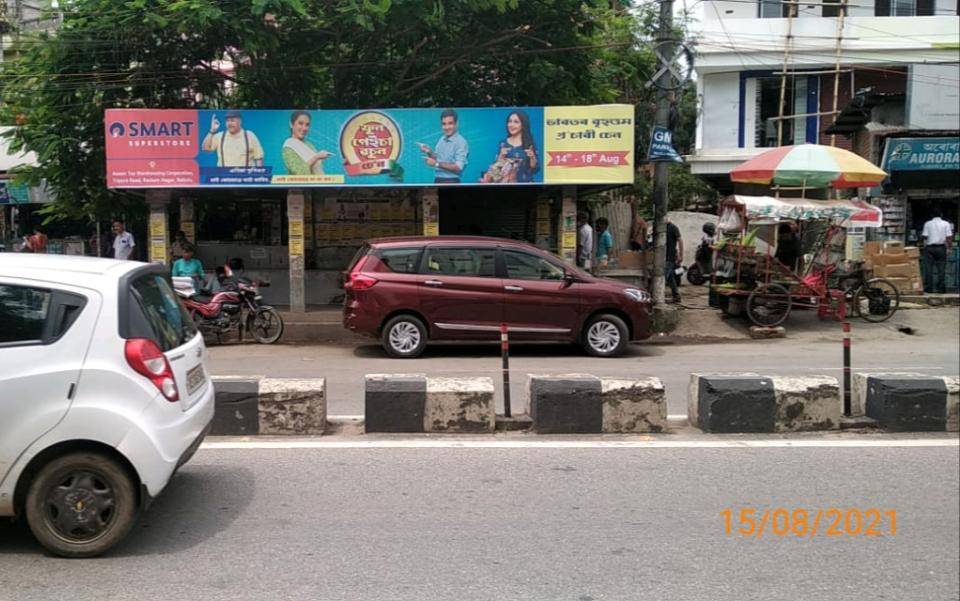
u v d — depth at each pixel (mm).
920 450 6023
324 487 5164
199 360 4859
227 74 16500
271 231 17672
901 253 16797
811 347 13023
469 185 14555
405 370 10258
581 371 10211
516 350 12336
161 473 4082
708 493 5121
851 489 5215
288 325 14086
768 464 5680
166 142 14102
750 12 21375
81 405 3943
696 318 15320
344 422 6770
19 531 4426
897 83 21109
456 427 6434
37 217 20156
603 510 4828
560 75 15625
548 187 15852
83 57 14586
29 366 3943
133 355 4039
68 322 4027
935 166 18062
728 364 10938
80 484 4027
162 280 4777
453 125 14461
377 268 11312
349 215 17562
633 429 6473
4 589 3742
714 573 4051
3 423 3904
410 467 5562
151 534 4406
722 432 6449
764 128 21578
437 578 3922
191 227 16766
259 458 5746
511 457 5801
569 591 3818
